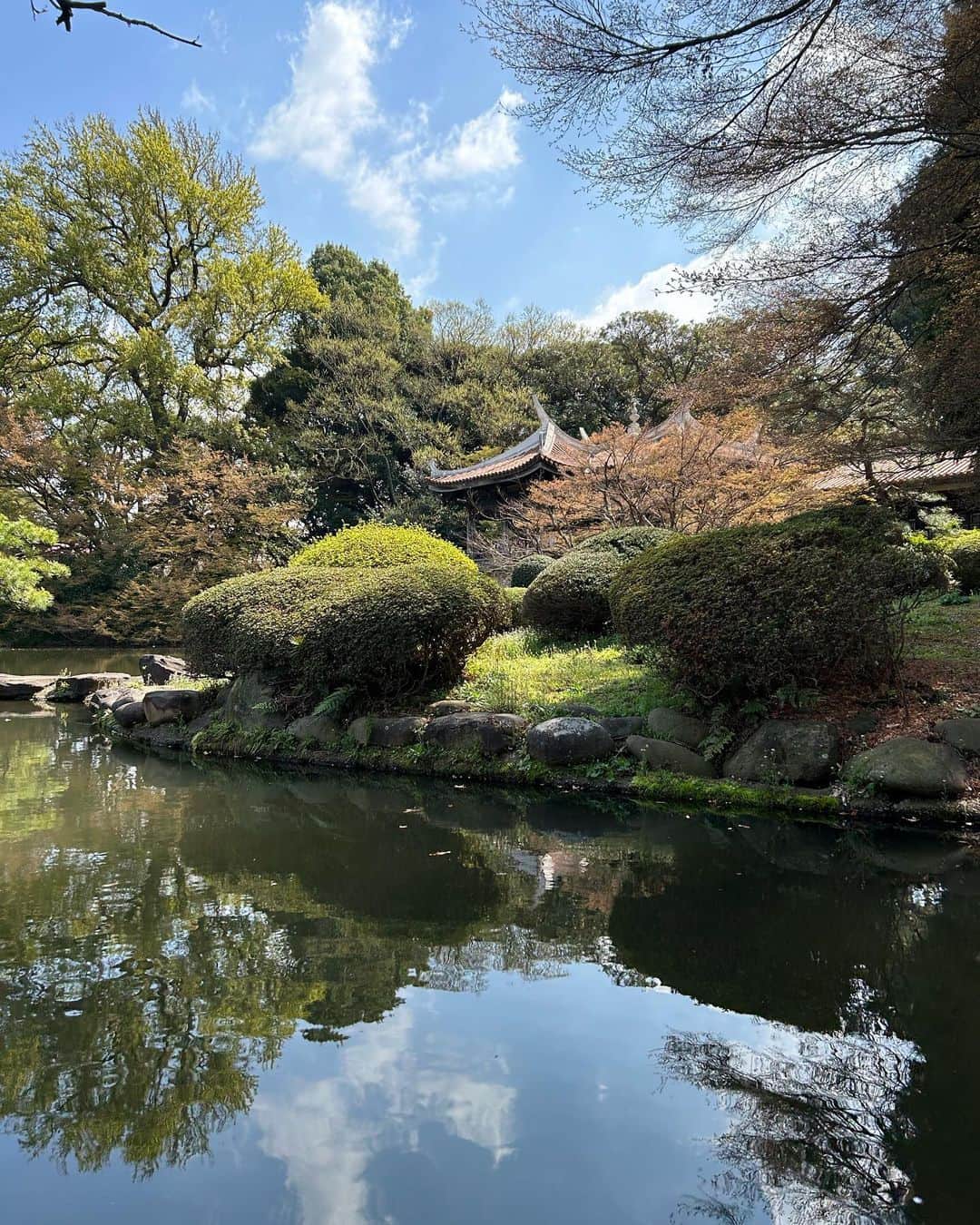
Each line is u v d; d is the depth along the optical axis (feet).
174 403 68.69
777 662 14.52
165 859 11.50
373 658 19.61
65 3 5.61
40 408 60.80
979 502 28.66
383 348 80.89
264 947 8.32
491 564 46.29
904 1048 6.34
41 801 15.51
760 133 15.80
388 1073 5.99
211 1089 5.78
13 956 8.04
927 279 18.02
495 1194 4.69
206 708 24.03
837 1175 4.88
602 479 32.76
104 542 58.80
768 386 18.98
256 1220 4.51
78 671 42.45
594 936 8.67
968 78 14.55
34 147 60.85
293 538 58.34
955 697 15.44
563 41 15.21
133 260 62.85
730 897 9.84
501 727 17.60
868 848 11.76
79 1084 5.83
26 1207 4.64
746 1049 6.34
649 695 18.47
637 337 85.81
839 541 14.82
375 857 11.65
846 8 15.17
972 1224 4.46
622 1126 5.39
